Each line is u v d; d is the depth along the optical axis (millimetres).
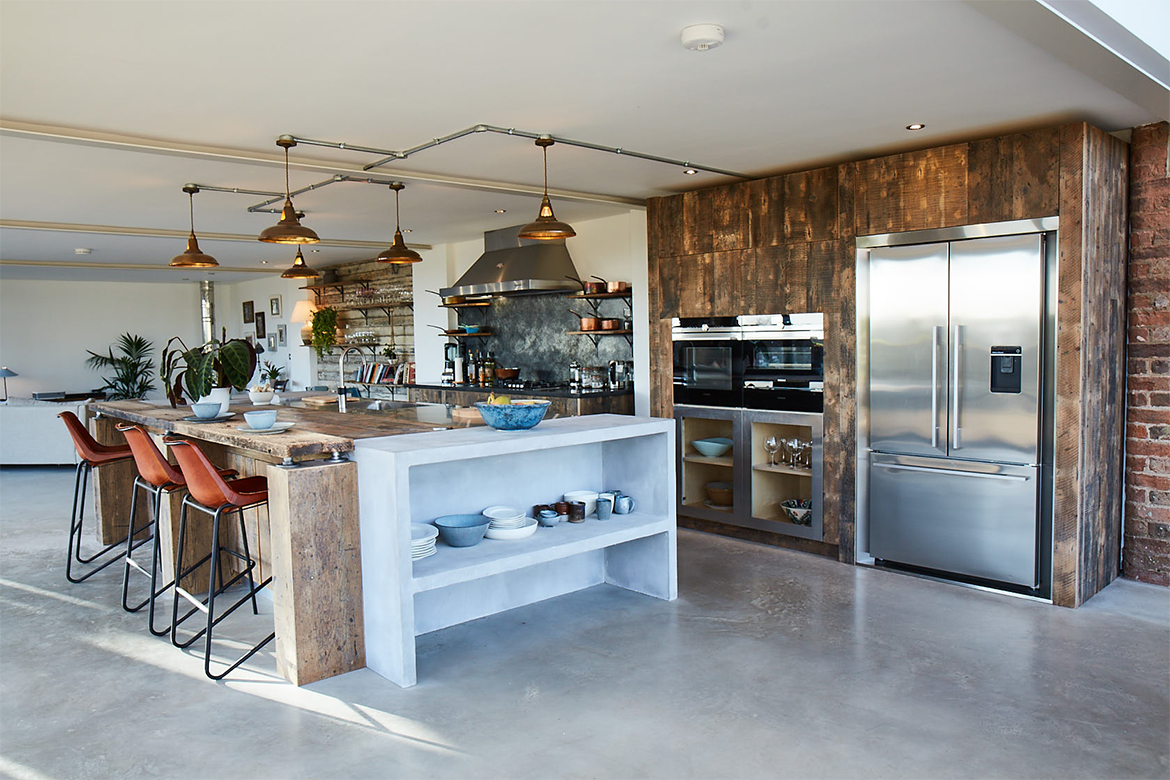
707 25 2748
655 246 5883
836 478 4922
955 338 4301
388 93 3459
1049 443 4098
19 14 2545
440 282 9000
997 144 4113
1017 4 2426
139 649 3629
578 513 4035
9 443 8820
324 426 4012
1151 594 4242
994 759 2592
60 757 2684
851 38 2904
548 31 2791
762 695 3074
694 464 5848
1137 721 2842
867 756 2617
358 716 2953
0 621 4012
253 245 8539
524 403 3816
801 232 4984
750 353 5320
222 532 4586
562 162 4863
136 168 4762
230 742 2771
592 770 2559
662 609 4074
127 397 12984
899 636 3666
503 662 3430
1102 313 4109
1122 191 4277
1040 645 3543
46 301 12891
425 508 3727
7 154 4359
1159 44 2889
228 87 3336
